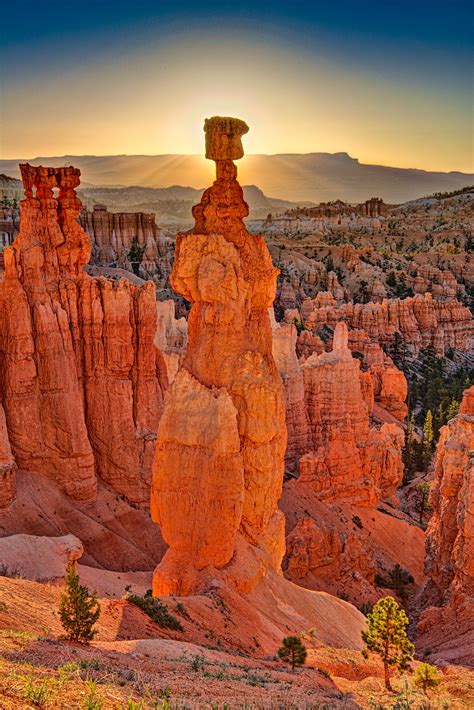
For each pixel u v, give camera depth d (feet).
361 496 192.13
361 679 86.17
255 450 97.19
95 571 108.17
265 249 101.45
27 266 133.49
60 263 139.33
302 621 97.45
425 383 416.67
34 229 135.85
